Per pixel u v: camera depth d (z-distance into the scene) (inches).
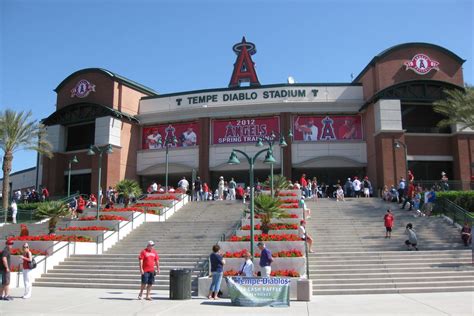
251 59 1873.8
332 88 1654.8
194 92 1729.8
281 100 1649.9
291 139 1616.6
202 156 1665.8
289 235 765.9
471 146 1486.2
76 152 1749.5
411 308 485.7
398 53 1560.0
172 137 1744.6
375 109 1520.7
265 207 805.9
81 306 512.4
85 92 1761.8
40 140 1560.0
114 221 1001.5
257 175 1670.8
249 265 590.2
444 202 1074.7
